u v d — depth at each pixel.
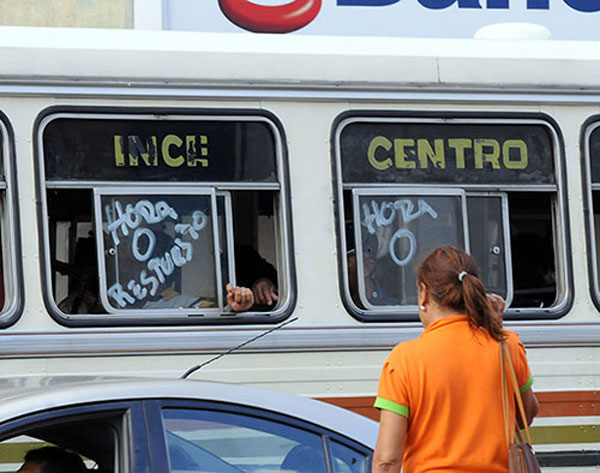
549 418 14.99
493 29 16.09
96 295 13.75
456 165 15.15
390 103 14.98
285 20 27.14
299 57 14.76
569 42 15.97
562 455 15.02
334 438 8.40
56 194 13.75
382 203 14.83
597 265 15.47
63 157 13.81
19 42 13.88
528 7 27.97
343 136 14.80
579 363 15.18
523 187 15.35
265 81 14.59
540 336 15.05
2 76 13.70
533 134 15.49
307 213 14.51
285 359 14.19
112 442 7.73
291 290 14.32
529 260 15.32
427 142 15.09
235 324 14.09
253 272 14.37
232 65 14.52
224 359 14.00
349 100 14.84
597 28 28.20
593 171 15.62
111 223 13.88
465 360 8.62
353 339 14.44
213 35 14.69
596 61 15.82
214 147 14.35
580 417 15.11
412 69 15.12
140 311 13.83
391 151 14.95
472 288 8.81
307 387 14.23
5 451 8.01
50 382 8.40
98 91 14.00
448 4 27.67
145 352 13.76
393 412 8.52
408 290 14.77
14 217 13.52
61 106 13.87
